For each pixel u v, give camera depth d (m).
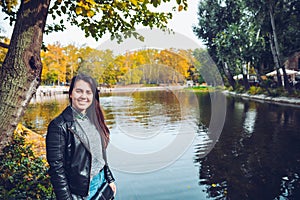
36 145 5.75
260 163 5.57
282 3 20.17
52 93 37.31
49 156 1.76
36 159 3.97
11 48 2.34
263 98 22.53
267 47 23.42
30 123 11.52
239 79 32.09
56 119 1.82
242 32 22.02
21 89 2.32
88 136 1.85
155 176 4.55
